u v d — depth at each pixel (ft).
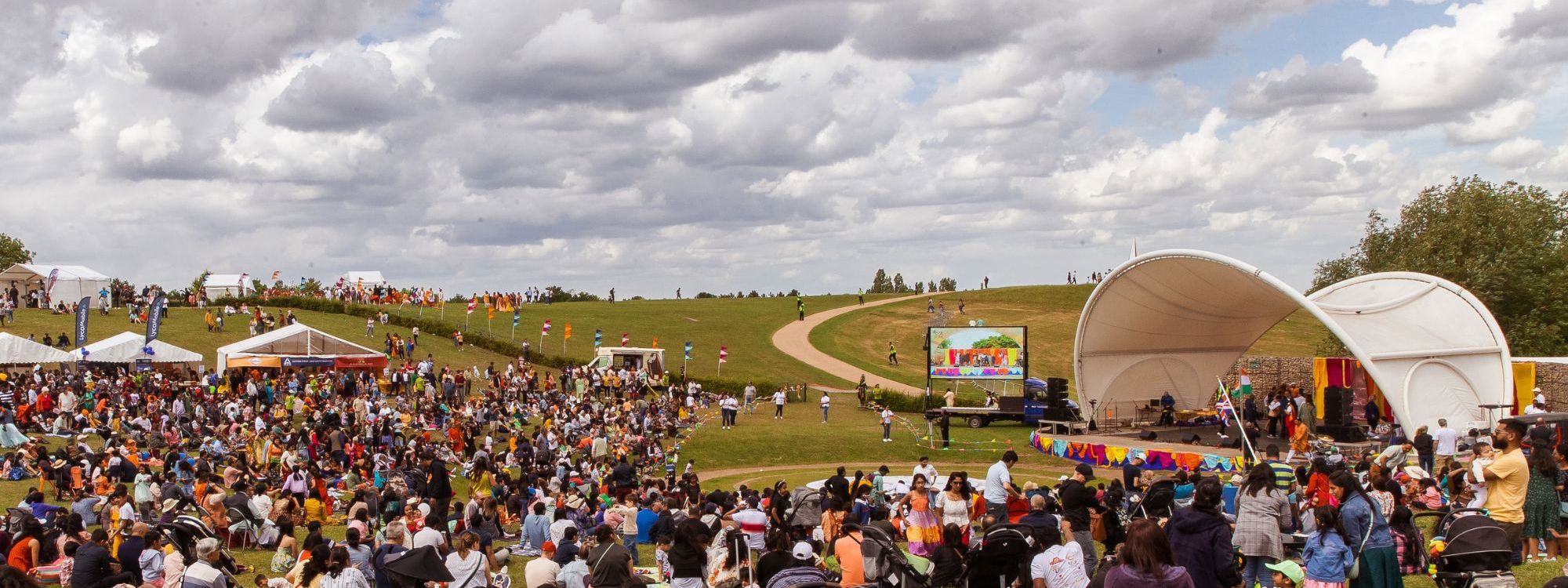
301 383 174.91
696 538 51.06
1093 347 164.96
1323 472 54.65
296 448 116.26
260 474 106.11
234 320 277.44
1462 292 136.87
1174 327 161.99
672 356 299.17
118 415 140.15
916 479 59.82
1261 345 346.74
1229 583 37.19
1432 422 123.85
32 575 60.85
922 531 58.85
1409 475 70.13
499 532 79.92
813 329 359.46
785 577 44.70
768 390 239.71
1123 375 168.76
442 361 254.27
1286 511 43.04
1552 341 201.26
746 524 64.34
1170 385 173.58
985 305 419.74
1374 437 133.90
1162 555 31.09
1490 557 43.91
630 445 146.10
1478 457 57.93
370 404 158.61
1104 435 154.92
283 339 189.26
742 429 174.91
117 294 290.97
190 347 235.61
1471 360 129.49
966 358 190.90
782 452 156.04
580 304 394.93
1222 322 161.17
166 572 51.57
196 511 78.43
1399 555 47.52
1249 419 149.07
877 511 63.98
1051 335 359.05
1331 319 125.80
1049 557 40.78
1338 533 41.01
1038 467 144.15
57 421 134.62
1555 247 213.05
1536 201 219.61
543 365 268.62
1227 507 60.03
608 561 50.29
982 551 46.88
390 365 238.68
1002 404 184.24
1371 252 235.40
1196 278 143.95
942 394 245.04
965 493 59.52
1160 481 58.08
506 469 123.34
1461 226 211.00
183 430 133.69
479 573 51.57
